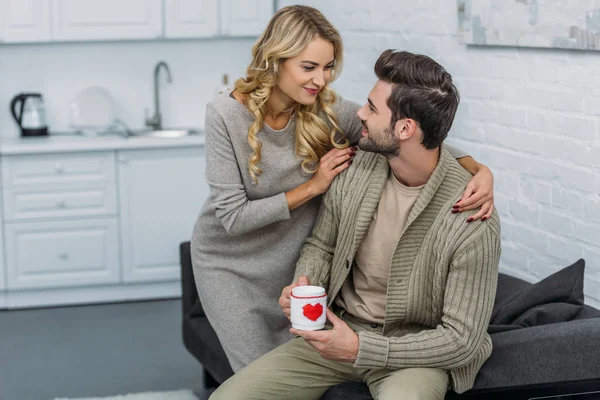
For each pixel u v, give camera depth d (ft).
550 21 11.16
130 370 14.90
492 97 12.78
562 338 8.14
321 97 9.43
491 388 8.02
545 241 11.77
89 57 20.08
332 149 9.35
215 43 20.71
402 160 8.15
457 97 8.03
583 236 10.98
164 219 18.76
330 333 7.66
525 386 8.06
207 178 9.50
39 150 17.81
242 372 8.51
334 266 8.75
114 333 16.88
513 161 12.39
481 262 7.77
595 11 10.32
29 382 14.42
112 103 19.70
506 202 12.63
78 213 18.33
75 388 14.11
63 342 16.39
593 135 10.69
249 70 9.21
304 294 7.70
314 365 8.55
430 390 7.55
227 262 10.04
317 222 9.21
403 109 7.89
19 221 18.07
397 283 8.27
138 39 19.36
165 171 18.61
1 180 17.87
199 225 10.20
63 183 18.16
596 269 10.78
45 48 19.80
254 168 9.29
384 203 8.49
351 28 17.24
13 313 18.22
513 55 12.20
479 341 7.69
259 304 10.00
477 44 12.87
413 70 7.87
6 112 19.67
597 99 10.57
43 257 18.30
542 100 11.62
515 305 9.36
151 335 16.75
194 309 12.66
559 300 9.32
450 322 7.72
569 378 8.13
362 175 8.68
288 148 9.46
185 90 20.72
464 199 7.93
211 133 9.36
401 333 8.48
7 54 19.65
